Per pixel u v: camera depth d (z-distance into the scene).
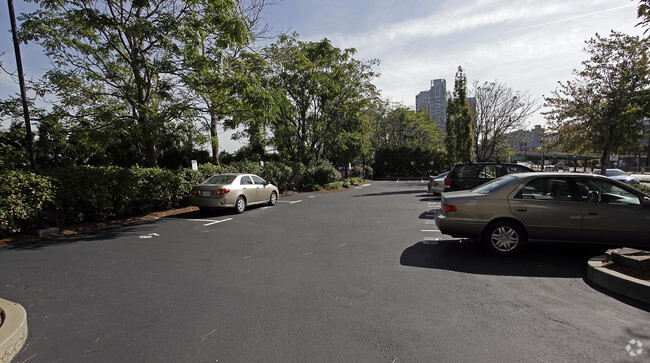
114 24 10.10
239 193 12.30
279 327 3.50
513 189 6.11
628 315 3.72
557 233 5.84
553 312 3.81
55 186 8.66
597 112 16.05
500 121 28.34
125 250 6.86
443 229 6.34
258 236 8.17
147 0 10.49
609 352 2.99
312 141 25.52
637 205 5.63
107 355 3.02
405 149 44.75
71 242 7.65
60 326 3.57
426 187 26.23
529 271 5.25
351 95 25.55
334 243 7.34
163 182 12.00
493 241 6.10
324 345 3.14
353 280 4.93
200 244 7.36
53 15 10.47
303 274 5.23
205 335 3.35
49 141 13.22
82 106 12.41
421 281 4.86
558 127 18.33
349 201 16.41
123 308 4.02
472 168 11.88
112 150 18.25
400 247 6.90
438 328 3.46
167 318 3.74
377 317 3.71
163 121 11.44
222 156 25.72
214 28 11.70
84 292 4.55
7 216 7.60
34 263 5.94
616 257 4.84
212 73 11.72
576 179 6.00
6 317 3.36
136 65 10.84
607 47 15.60
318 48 24.05
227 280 4.99
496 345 3.12
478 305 4.02
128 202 10.78
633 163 65.62
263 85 13.75
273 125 22.59
